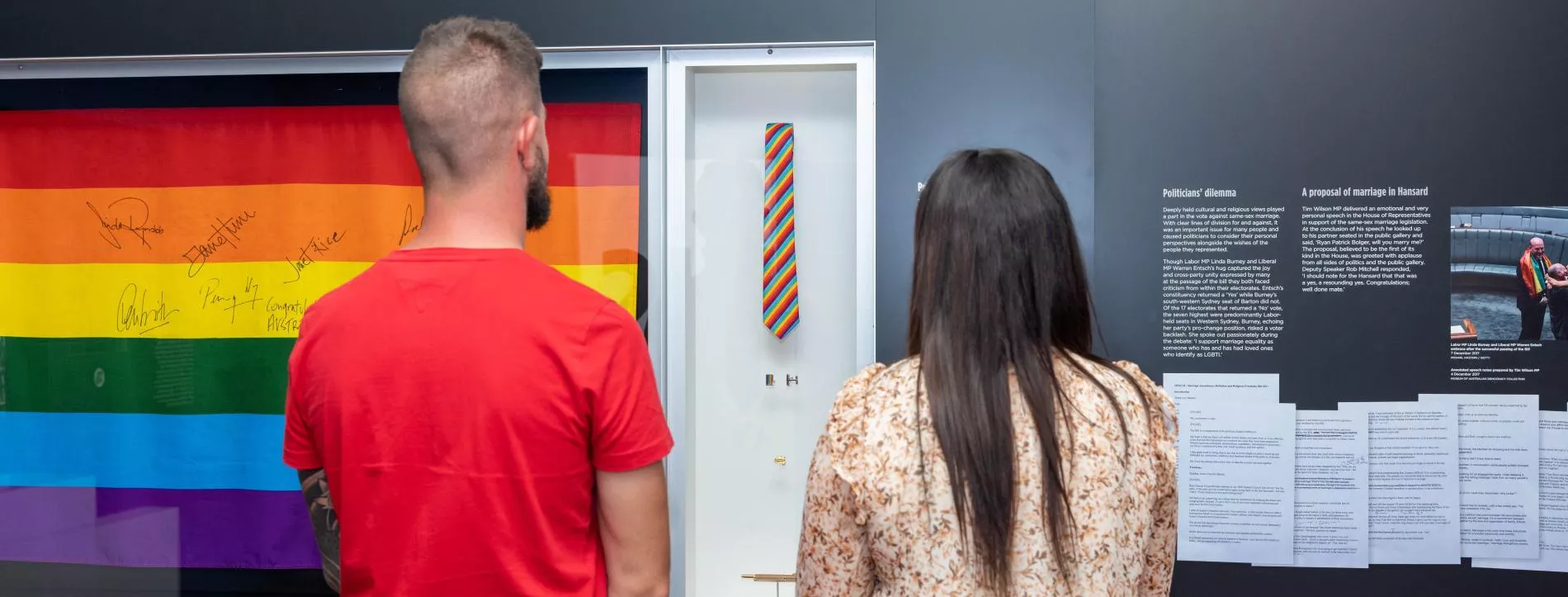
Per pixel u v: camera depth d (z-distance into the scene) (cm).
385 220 218
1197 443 219
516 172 109
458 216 105
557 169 215
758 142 220
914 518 94
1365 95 215
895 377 101
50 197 224
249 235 220
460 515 100
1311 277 216
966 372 94
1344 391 216
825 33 208
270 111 219
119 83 221
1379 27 214
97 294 224
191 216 221
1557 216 212
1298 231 216
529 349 99
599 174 214
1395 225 215
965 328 96
